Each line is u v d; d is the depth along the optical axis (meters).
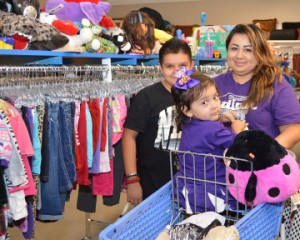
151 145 1.87
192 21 9.46
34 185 1.80
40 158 1.85
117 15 10.02
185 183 1.33
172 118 1.79
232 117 1.42
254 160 1.10
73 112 1.97
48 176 1.87
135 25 2.85
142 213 1.21
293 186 1.11
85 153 2.02
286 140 1.40
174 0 9.51
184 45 1.79
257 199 1.13
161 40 3.14
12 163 1.64
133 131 1.88
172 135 1.79
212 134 1.27
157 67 2.67
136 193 1.91
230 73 1.61
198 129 1.31
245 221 1.07
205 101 1.29
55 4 2.44
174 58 1.76
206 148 1.29
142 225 1.22
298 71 5.48
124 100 2.21
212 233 1.02
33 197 1.88
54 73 2.33
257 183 1.11
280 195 1.10
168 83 1.84
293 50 5.47
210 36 3.79
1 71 1.94
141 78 2.74
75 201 3.52
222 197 1.30
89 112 2.03
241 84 1.55
